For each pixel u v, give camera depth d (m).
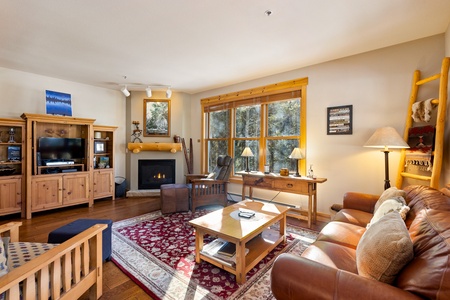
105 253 2.20
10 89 3.77
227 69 3.74
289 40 2.71
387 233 1.10
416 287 0.86
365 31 2.50
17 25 2.37
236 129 4.69
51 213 3.79
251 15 2.19
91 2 1.98
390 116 2.90
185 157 5.34
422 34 2.58
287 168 3.92
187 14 2.17
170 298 1.70
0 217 3.53
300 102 3.73
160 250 2.45
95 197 4.40
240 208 2.61
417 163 2.54
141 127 5.25
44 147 3.95
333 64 3.35
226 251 2.11
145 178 5.23
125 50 3.00
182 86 4.83
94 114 4.81
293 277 1.07
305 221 3.40
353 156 3.19
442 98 2.23
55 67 3.66
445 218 1.14
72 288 1.45
